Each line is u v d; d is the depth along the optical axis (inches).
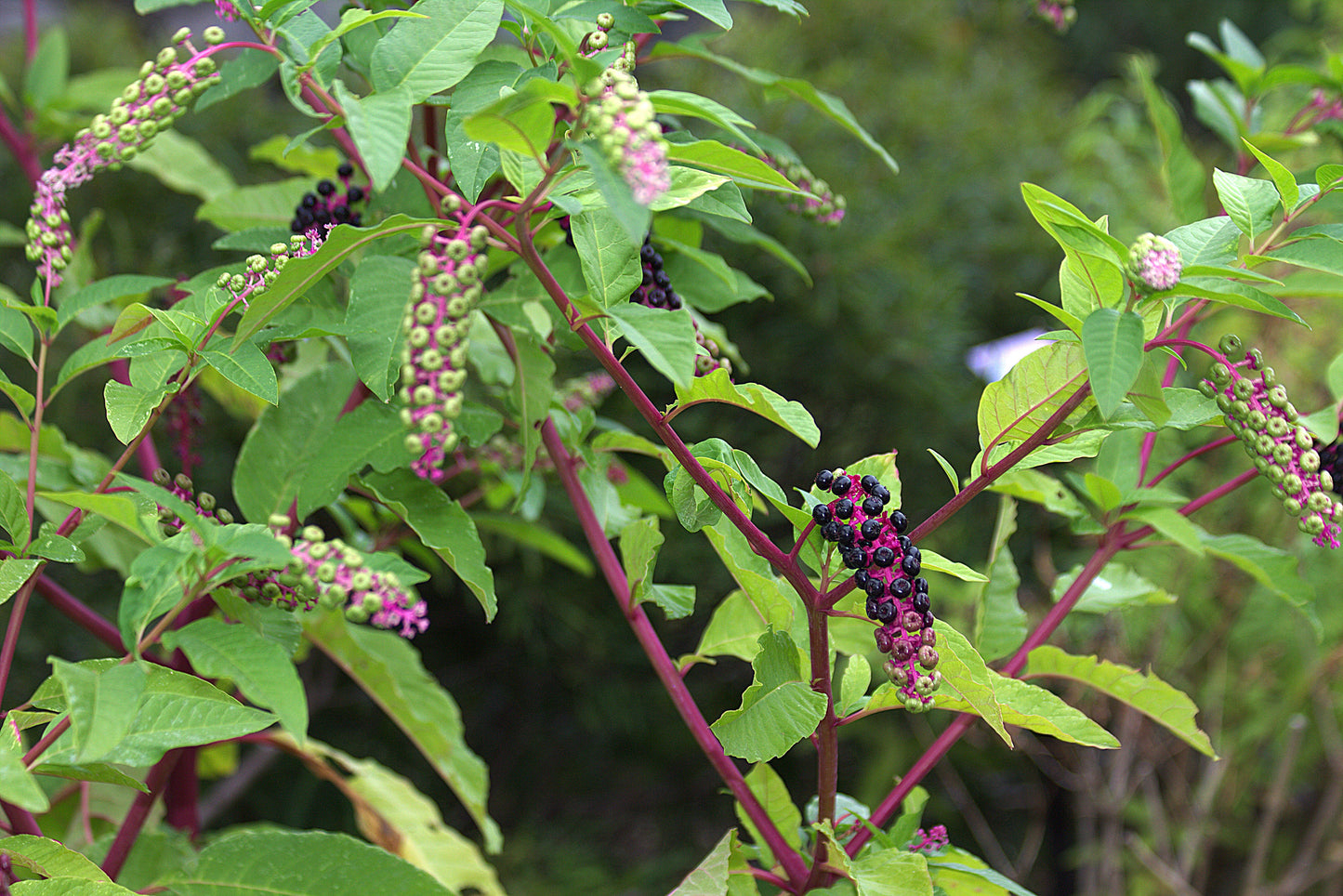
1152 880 116.7
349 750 138.9
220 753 78.5
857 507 52.6
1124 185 142.5
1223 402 52.4
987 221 152.3
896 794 58.5
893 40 168.9
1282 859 122.9
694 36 62.3
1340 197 61.1
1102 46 342.0
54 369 114.9
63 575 121.7
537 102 48.9
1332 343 109.3
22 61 135.0
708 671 146.4
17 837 51.4
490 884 69.4
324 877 54.1
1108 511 60.8
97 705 48.0
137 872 60.2
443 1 52.9
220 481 119.6
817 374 133.0
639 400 52.7
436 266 49.1
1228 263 54.0
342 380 61.4
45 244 53.9
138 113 52.9
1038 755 122.2
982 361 144.8
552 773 158.4
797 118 135.6
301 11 54.2
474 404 59.1
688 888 54.9
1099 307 53.3
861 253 131.4
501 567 128.2
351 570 49.2
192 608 61.4
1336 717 117.4
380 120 50.4
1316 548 103.7
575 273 58.9
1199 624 118.3
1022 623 60.2
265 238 58.9
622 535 58.1
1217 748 108.7
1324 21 133.6
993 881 55.6
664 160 47.9
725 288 63.1
